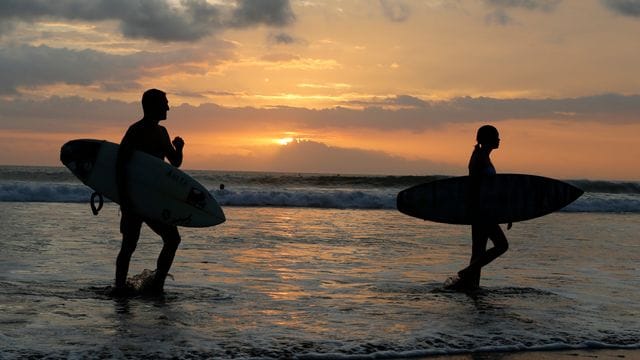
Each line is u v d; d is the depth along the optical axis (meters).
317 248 10.03
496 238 6.58
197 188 6.05
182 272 7.21
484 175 6.68
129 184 5.84
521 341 4.38
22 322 4.52
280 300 5.67
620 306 5.79
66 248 9.01
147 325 4.53
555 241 12.22
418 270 7.93
